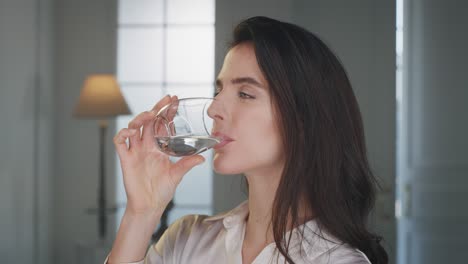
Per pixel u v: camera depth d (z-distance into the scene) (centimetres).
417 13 337
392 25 339
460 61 333
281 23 95
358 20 343
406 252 333
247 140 91
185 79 402
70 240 409
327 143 95
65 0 409
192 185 390
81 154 409
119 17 406
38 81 381
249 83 91
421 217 333
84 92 356
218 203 359
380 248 103
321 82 95
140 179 99
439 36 335
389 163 334
